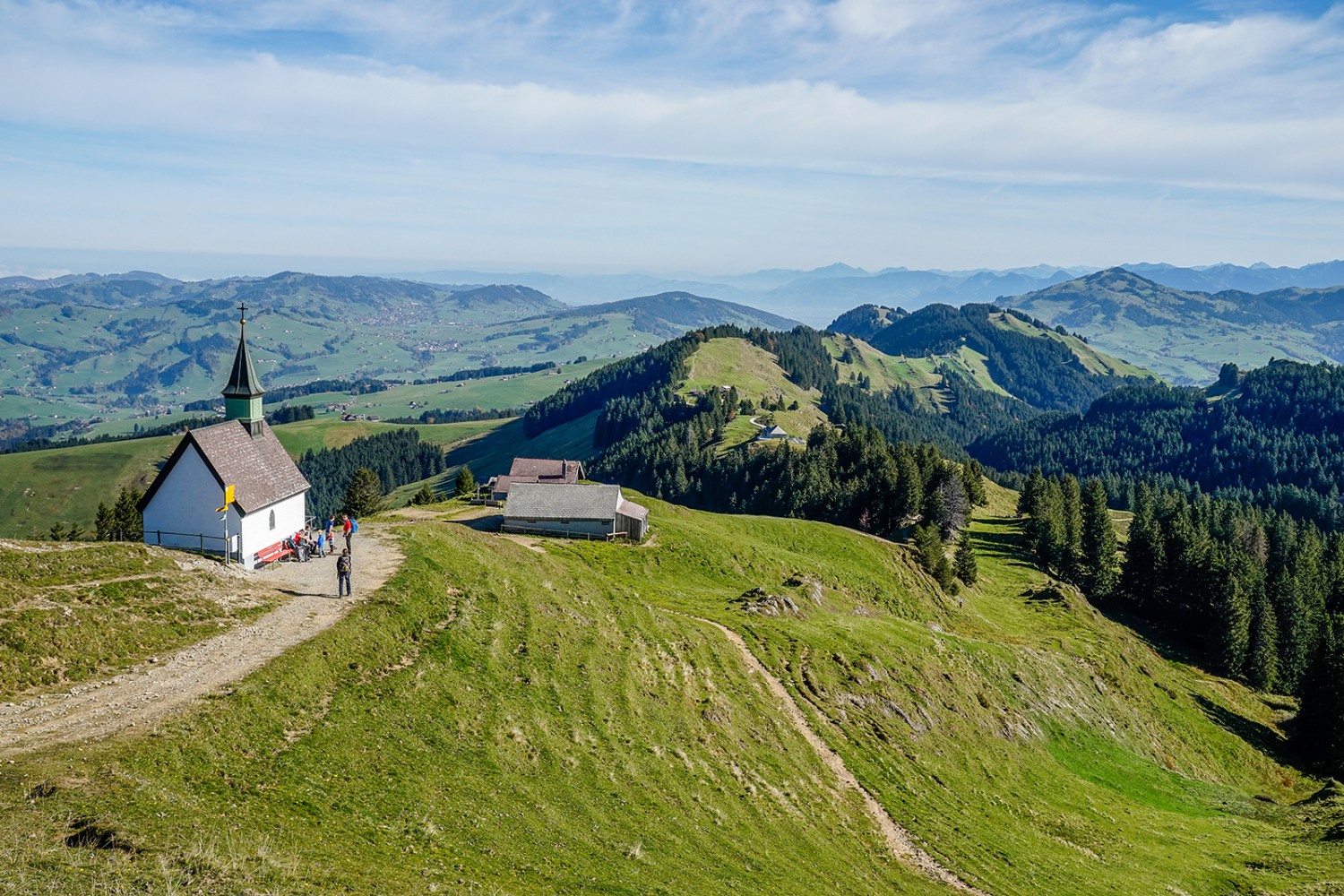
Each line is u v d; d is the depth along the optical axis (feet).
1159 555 464.65
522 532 329.93
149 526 168.04
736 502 650.84
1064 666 295.89
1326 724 304.30
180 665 101.96
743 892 97.04
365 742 95.96
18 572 110.83
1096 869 154.30
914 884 125.39
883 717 190.60
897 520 492.13
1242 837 198.08
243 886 58.23
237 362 191.62
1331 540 623.36
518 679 128.88
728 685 170.30
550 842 91.09
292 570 152.56
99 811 64.18
